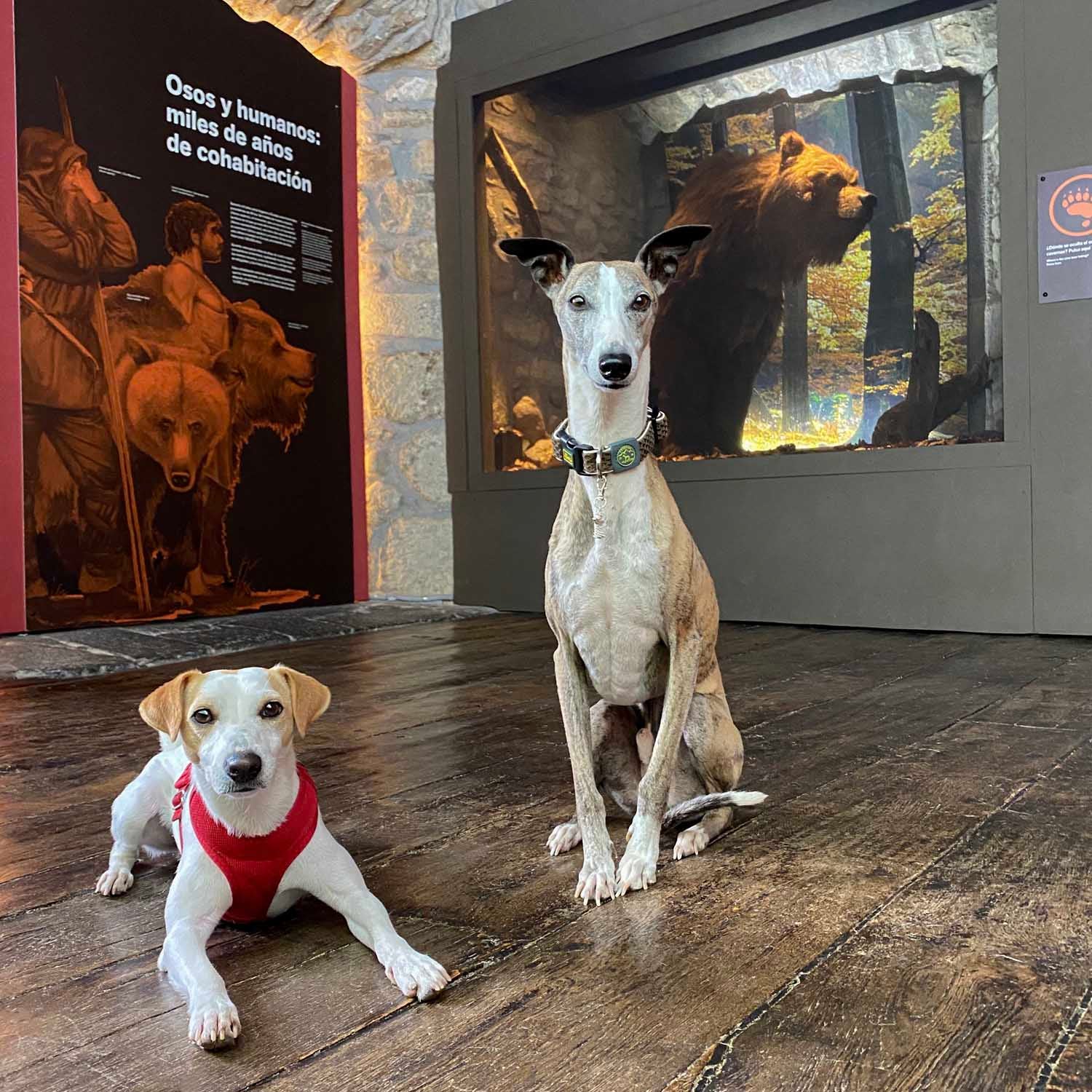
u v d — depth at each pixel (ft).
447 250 24.07
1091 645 16.60
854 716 11.64
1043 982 5.10
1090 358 17.24
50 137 18.71
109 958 5.79
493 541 23.79
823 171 20.71
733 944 5.71
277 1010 5.08
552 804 8.63
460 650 17.53
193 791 5.76
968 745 10.14
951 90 19.17
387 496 25.17
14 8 18.11
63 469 19.06
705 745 7.59
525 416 24.02
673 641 7.17
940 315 19.66
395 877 7.00
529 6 22.62
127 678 15.34
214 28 21.48
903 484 19.08
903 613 19.25
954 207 19.39
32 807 8.79
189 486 21.21
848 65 20.17
